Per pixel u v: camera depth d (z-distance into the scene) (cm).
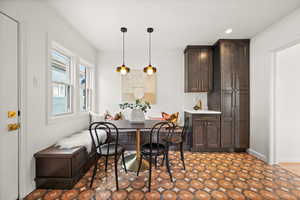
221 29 265
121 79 383
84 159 211
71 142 202
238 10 206
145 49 377
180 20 234
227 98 307
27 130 166
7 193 148
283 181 195
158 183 189
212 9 204
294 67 258
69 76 271
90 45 339
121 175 209
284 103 258
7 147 147
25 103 163
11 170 151
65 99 259
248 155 288
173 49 382
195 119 308
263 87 267
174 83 386
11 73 150
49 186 178
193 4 192
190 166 238
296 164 247
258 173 216
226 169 228
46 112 196
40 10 185
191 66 348
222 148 309
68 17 226
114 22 241
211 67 346
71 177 178
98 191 173
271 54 250
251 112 299
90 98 361
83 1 188
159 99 386
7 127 146
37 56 181
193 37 302
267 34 257
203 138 308
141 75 383
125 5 195
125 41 322
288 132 258
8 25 146
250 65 302
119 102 385
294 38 207
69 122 254
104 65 385
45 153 177
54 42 213
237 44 307
